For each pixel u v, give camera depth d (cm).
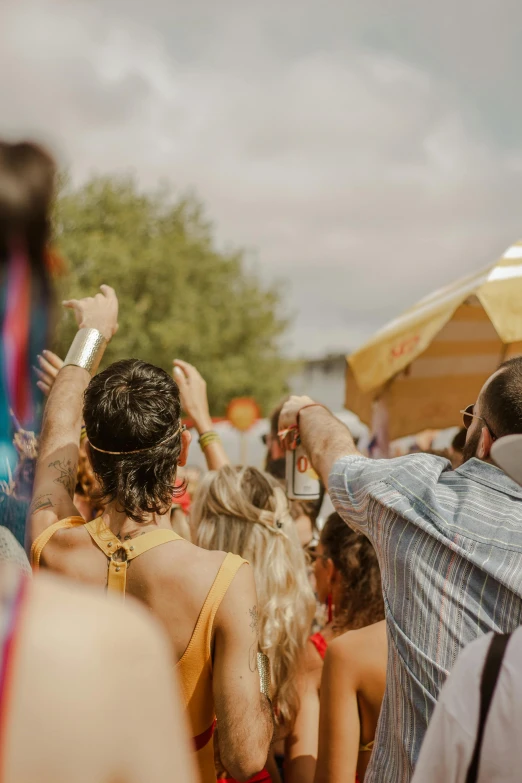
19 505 84
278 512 229
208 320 3334
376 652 185
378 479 156
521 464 114
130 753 69
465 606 135
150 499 160
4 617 68
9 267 68
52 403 184
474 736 105
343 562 219
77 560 159
